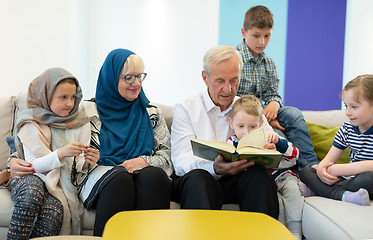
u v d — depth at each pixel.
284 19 4.36
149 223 1.12
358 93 1.68
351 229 1.33
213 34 4.34
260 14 2.55
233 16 4.33
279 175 1.90
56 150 1.64
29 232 1.50
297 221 1.67
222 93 1.83
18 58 3.46
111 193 1.51
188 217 1.19
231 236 1.03
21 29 3.47
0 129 2.15
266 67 2.72
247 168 1.61
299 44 4.39
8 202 1.60
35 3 3.55
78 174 1.71
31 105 1.78
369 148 1.74
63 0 3.72
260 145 1.60
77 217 1.61
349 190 1.65
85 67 4.06
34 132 1.71
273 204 1.54
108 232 1.04
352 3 4.38
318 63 4.43
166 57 4.33
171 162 1.95
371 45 4.42
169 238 1.00
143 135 2.00
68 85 1.74
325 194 1.73
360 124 1.72
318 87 4.45
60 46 3.73
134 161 1.82
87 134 1.85
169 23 4.31
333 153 1.84
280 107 2.53
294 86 4.43
